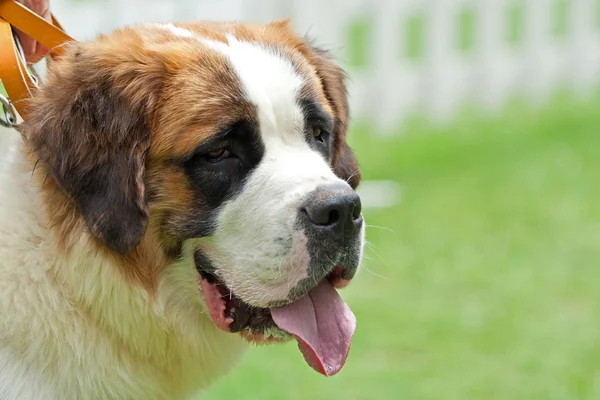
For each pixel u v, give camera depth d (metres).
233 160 6.36
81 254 6.26
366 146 21.08
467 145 21.59
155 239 6.41
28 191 6.38
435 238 15.45
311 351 6.30
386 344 11.56
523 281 13.68
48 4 7.71
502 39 24.23
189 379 6.99
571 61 26.31
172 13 16.66
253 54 6.63
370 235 15.60
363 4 20.97
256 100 6.38
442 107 23.20
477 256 14.68
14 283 6.20
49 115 6.31
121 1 16.09
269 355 11.31
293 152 6.48
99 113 6.34
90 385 6.43
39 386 6.25
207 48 6.56
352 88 21.31
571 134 22.69
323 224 6.12
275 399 10.05
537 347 11.49
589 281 13.68
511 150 21.19
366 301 12.95
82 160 6.24
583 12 26.25
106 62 6.48
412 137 22.09
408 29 32.47
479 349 11.45
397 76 21.92
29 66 7.58
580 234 15.69
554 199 17.56
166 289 6.54
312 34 18.97
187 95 6.32
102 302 6.37
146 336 6.56
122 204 6.16
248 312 6.59
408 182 18.66
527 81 25.23
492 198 17.62
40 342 6.23
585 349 11.41
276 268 6.18
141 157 6.23
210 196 6.33
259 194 6.28
